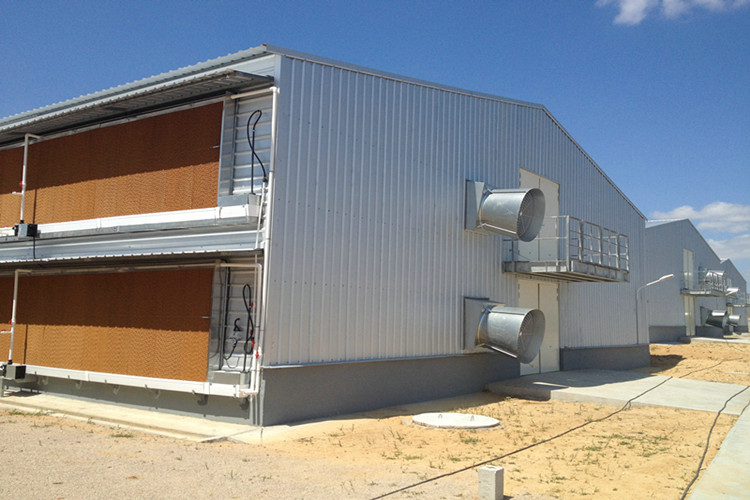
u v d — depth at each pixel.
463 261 16.12
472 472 8.09
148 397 12.40
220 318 11.62
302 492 6.96
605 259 22.67
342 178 12.64
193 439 9.70
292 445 9.48
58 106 15.55
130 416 11.66
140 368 12.49
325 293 12.06
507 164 18.27
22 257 15.36
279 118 11.41
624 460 8.95
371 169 13.36
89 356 13.44
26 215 15.62
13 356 15.02
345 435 10.32
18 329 15.05
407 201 14.30
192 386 11.53
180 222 12.32
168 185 12.78
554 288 20.70
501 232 15.75
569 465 8.61
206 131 12.35
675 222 43.72
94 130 14.40
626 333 25.94
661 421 12.34
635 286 27.33
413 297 14.30
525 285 18.98
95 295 13.59
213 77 11.23
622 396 14.77
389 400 13.49
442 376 15.19
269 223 11.08
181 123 12.79
